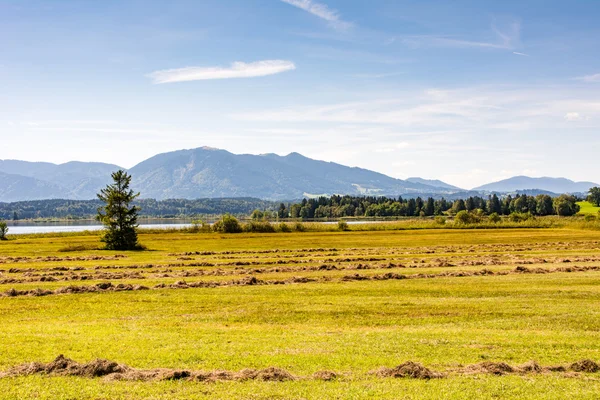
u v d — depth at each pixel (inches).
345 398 553.9
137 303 1196.5
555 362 705.0
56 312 1096.2
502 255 2367.1
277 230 4726.9
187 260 2263.8
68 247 2955.2
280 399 550.3
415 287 1411.2
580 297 1236.5
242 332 885.2
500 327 930.7
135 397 553.3
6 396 556.4
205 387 584.1
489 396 562.3
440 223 5497.1
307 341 812.0
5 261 2289.6
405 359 710.5
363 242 3440.0
